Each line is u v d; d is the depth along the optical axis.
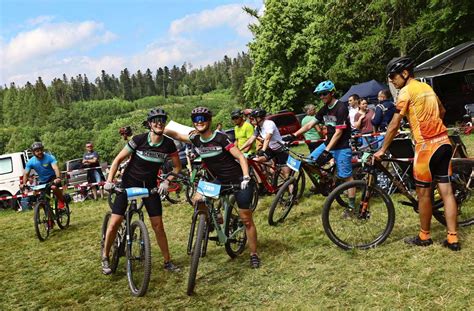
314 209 6.61
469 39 16.59
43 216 7.43
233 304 3.87
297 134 6.44
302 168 6.17
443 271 3.79
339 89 26.17
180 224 7.07
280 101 29.05
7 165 13.16
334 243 4.75
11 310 4.43
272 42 28.41
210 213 4.65
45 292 4.82
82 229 7.75
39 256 6.31
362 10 20.34
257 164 6.89
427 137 4.07
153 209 4.70
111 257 5.14
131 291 4.39
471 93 15.30
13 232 8.36
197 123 4.39
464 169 4.89
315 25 26.25
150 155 4.53
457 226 4.39
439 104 4.15
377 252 4.45
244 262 4.82
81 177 13.20
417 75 14.70
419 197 4.28
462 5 15.29
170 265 4.84
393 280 3.76
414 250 4.32
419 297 3.44
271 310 3.63
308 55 27.44
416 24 17.12
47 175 7.44
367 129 8.51
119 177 9.55
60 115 131.38
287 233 5.62
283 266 4.51
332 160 6.21
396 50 20.41
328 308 3.52
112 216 4.56
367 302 3.51
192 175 8.41
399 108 4.17
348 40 23.22
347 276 4.02
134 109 177.12
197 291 4.23
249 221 4.57
